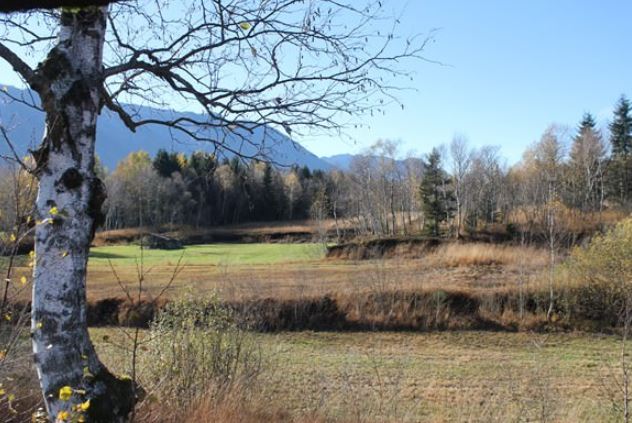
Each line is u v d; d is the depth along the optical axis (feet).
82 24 13.24
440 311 81.25
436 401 41.29
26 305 15.14
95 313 71.72
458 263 115.44
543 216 165.58
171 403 20.51
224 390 22.41
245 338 26.89
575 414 33.24
